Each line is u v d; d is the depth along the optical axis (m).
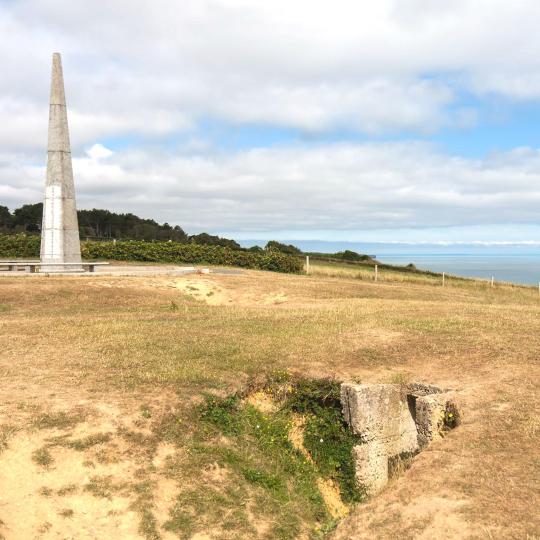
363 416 7.91
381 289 22.89
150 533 5.57
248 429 7.79
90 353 9.59
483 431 6.74
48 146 21.11
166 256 31.77
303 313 14.55
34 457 6.17
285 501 6.59
